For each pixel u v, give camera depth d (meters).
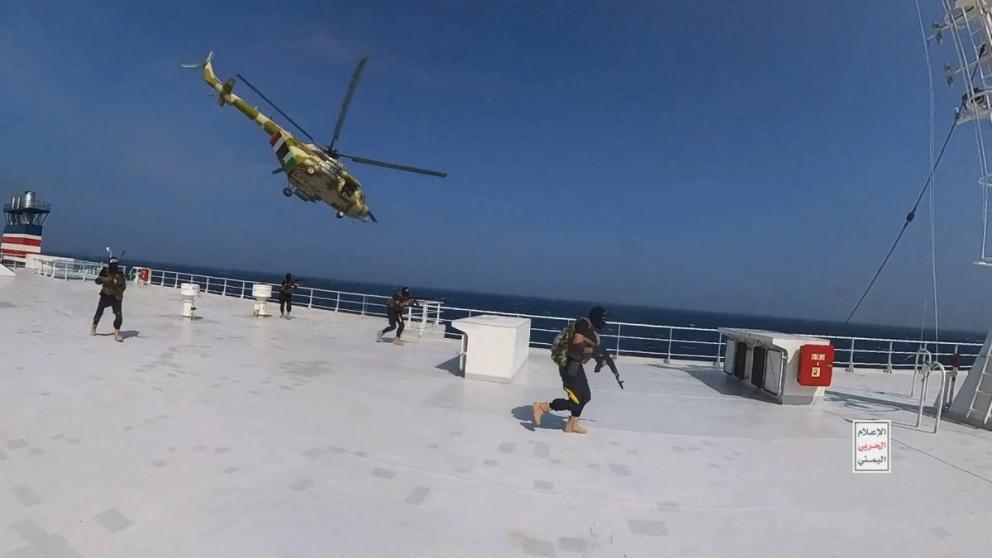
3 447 5.35
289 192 22.20
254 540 4.01
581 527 4.54
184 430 6.20
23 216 37.84
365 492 4.95
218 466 5.29
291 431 6.45
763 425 8.13
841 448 7.14
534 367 12.51
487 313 15.23
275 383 8.81
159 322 15.37
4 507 4.25
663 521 4.74
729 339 12.09
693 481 5.70
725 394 10.37
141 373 8.66
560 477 5.60
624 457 6.33
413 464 5.69
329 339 14.76
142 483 4.81
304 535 4.13
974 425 8.71
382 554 3.94
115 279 11.53
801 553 4.30
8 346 9.88
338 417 7.18
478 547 4.12
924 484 5.95
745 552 4.28
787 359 9.62
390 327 14.85
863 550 4.40
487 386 9.81
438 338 16.50
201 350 11.28
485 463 5.86
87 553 3.72
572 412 7.14
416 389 9.18
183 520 4.23
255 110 21.42
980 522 5.02
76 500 4.43
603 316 7.20
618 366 13.47
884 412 9.46
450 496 4.98
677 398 9.77
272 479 5.09
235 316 18.92
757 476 5.96
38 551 3.71
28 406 6.56
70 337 11.45
